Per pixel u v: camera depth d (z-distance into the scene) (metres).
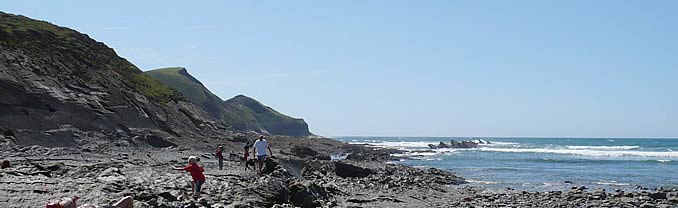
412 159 77.06
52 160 31.91
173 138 59.00
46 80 54.00
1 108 46.22
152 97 74.75
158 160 36.47
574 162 70.31
